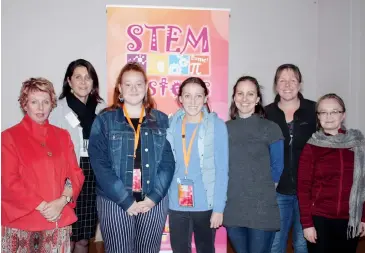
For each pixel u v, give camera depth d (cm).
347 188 218
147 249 226
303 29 434
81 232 265
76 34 389
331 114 224
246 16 421
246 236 238
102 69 395
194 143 234
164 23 325
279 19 429
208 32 329
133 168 221
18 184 208
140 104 233
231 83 422
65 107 265
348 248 222
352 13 383
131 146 222
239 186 233
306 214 228
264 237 229
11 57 379
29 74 383
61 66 388
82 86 266
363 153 220
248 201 230
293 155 255
